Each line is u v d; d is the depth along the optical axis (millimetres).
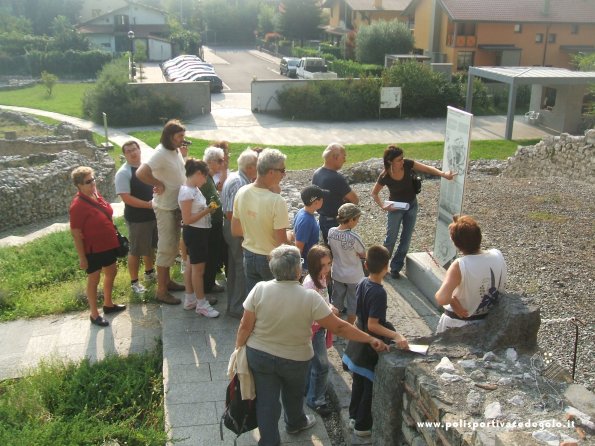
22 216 16031
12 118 33656
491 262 4523
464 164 7055
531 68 31047
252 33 90438
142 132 32375
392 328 4738
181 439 4918
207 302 7098
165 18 74938
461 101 37531
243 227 5758
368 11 58875
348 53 58156
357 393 4898
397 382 4320
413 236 10375
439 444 3779
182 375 5875
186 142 7266
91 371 6383
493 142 28562
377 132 32469
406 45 49062
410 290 7852
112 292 8359
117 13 73375
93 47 66938
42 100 43500
